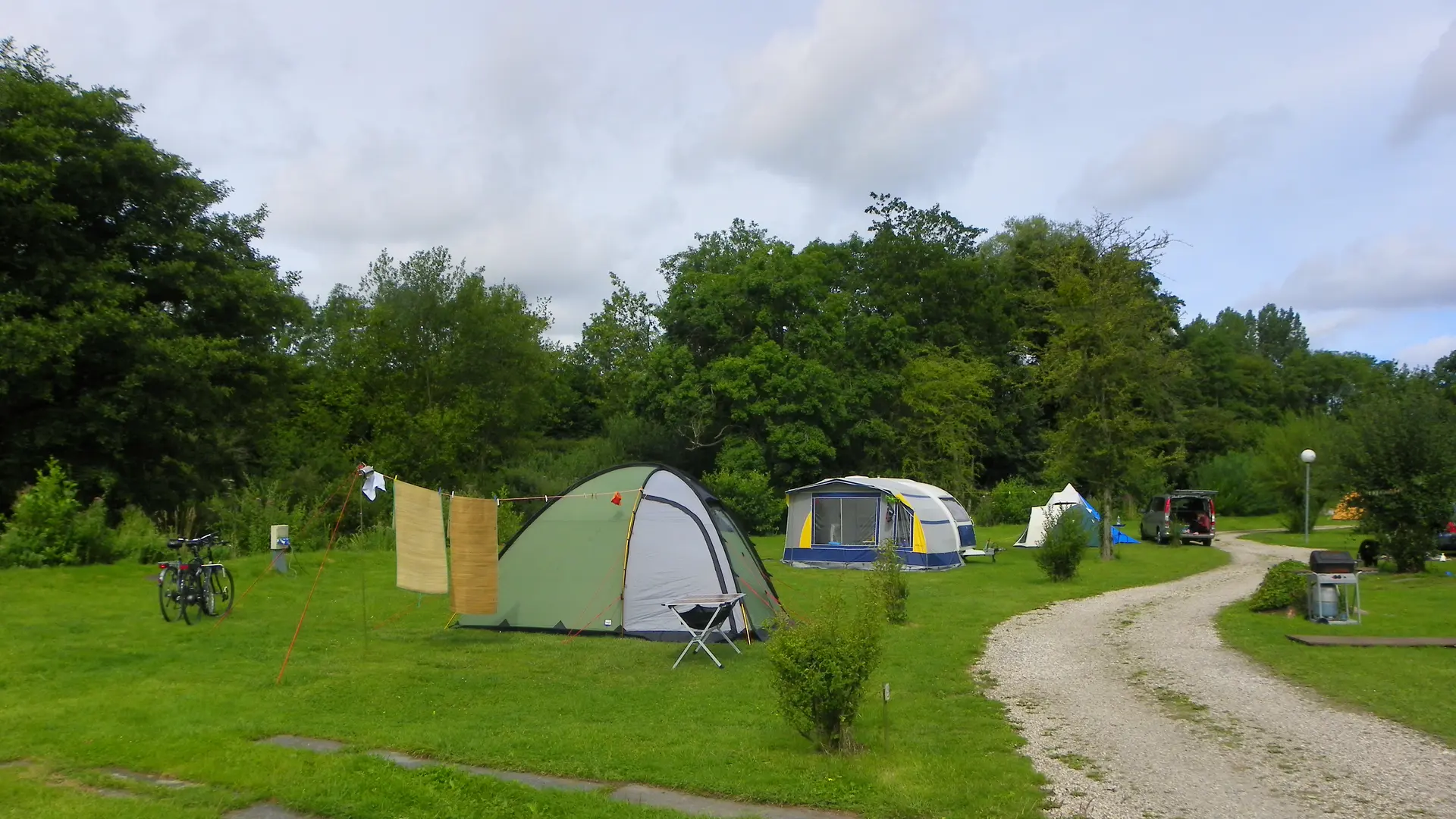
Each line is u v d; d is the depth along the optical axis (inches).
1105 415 1098.1
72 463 942.4
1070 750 300.5
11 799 235.6
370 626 544.4
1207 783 263.9
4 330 802.8
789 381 1533.0
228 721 323.3
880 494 976.9
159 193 1010.1
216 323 1061.1
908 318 1987.0
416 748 295.3
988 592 760.3
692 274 1795.0
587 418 2149.4
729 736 316.8
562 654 470.0
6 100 874.1
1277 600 599.5
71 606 539.8
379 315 1433.3
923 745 305.7
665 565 525.7
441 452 1284.4
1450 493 775.1
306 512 971.3
